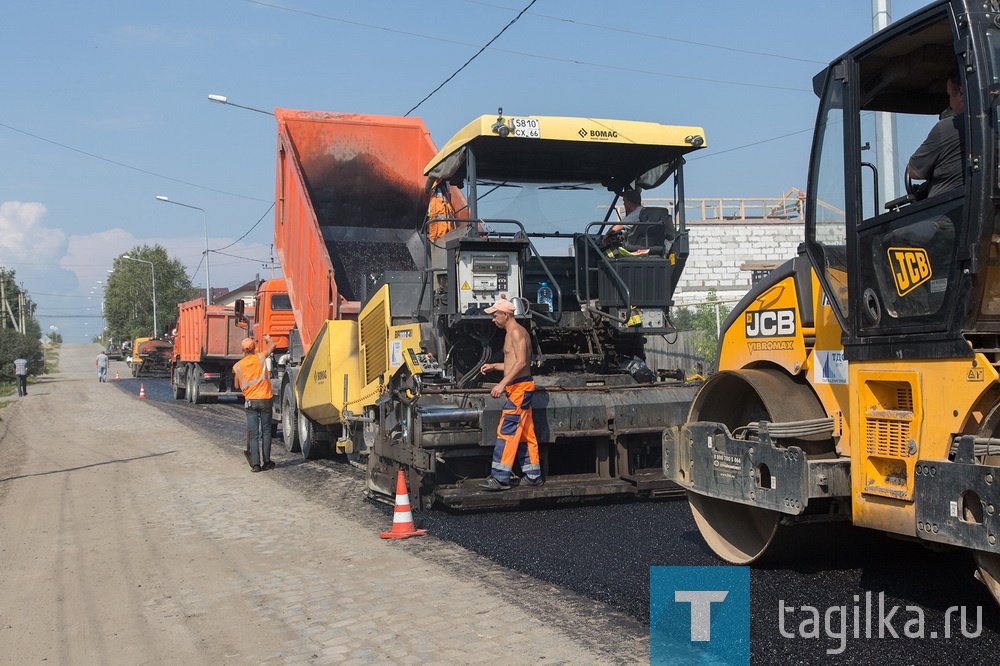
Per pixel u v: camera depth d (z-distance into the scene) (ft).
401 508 22.53
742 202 82.79
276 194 42.47
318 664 13.98
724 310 55.72
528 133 25.71
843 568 17.53
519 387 23.79
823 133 15.76
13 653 15.46
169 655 14.89
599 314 26.76
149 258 245.86
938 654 12.75
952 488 12.46
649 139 26.78
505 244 25.29
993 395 12.26
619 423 25.16
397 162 41.19
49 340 445.78
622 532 21.36
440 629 15.28
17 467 40.75
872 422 14.20
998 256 12.44
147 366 150.82
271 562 20.70
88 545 23.53
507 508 25.04
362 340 31.24
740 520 18.97
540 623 15.28
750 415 18.53
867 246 14.37
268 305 54.13
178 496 30.53
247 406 35.68
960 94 13.28
